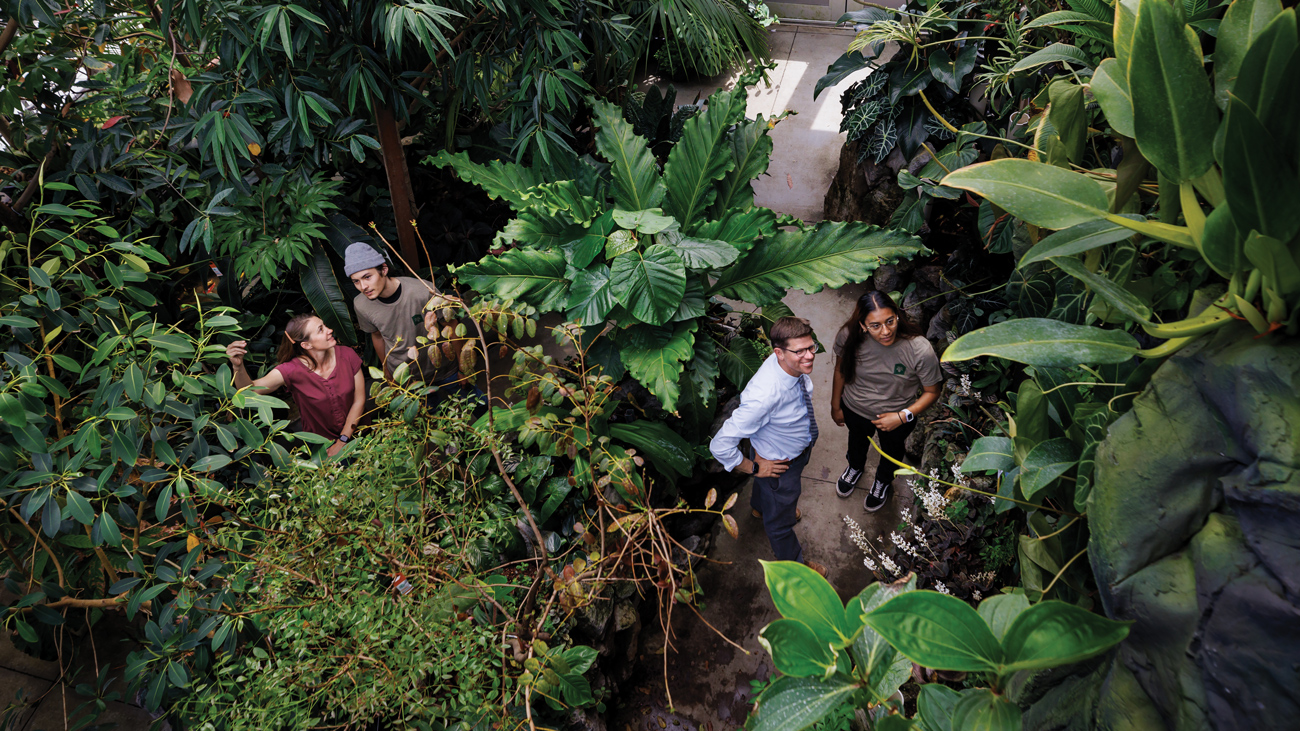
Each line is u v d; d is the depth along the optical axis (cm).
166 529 239
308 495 208
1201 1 146
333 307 383
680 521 358
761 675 318
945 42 381
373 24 318
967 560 300
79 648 297
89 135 321
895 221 407
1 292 247
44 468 211
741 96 342
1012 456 151
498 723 200
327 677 202
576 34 379
